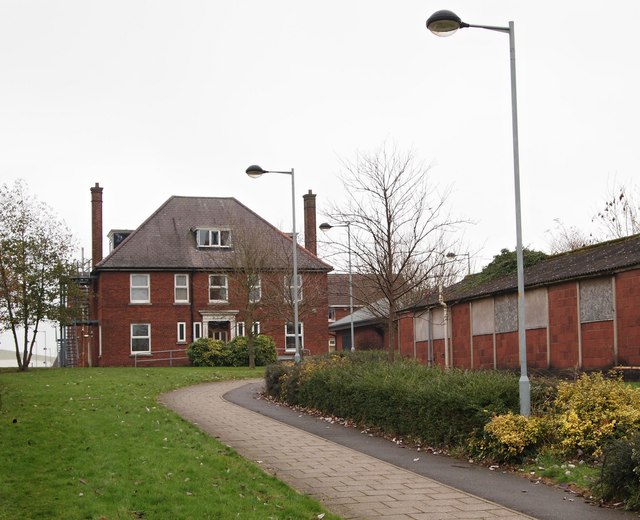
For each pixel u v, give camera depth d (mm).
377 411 15031
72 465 10359
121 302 44875
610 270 19094
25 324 34656
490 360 26047
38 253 35188
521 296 12188
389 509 8961
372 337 45250
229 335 46750
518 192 12367
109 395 20219
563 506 8945
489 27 12500
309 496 9438
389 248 19922
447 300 27672
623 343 18812
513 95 12445
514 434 11289
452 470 11289
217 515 7930
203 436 13727
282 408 19641
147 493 8781
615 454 8930
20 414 15664
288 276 41469
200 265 46188
